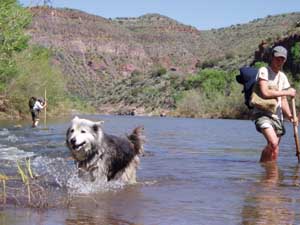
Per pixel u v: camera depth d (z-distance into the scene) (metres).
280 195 7.04
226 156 12.67
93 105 133.62
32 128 24.25
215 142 18.09
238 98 73.81
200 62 150.75
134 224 5.15
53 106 51.00
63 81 52.47
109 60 185.62
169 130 28.67
